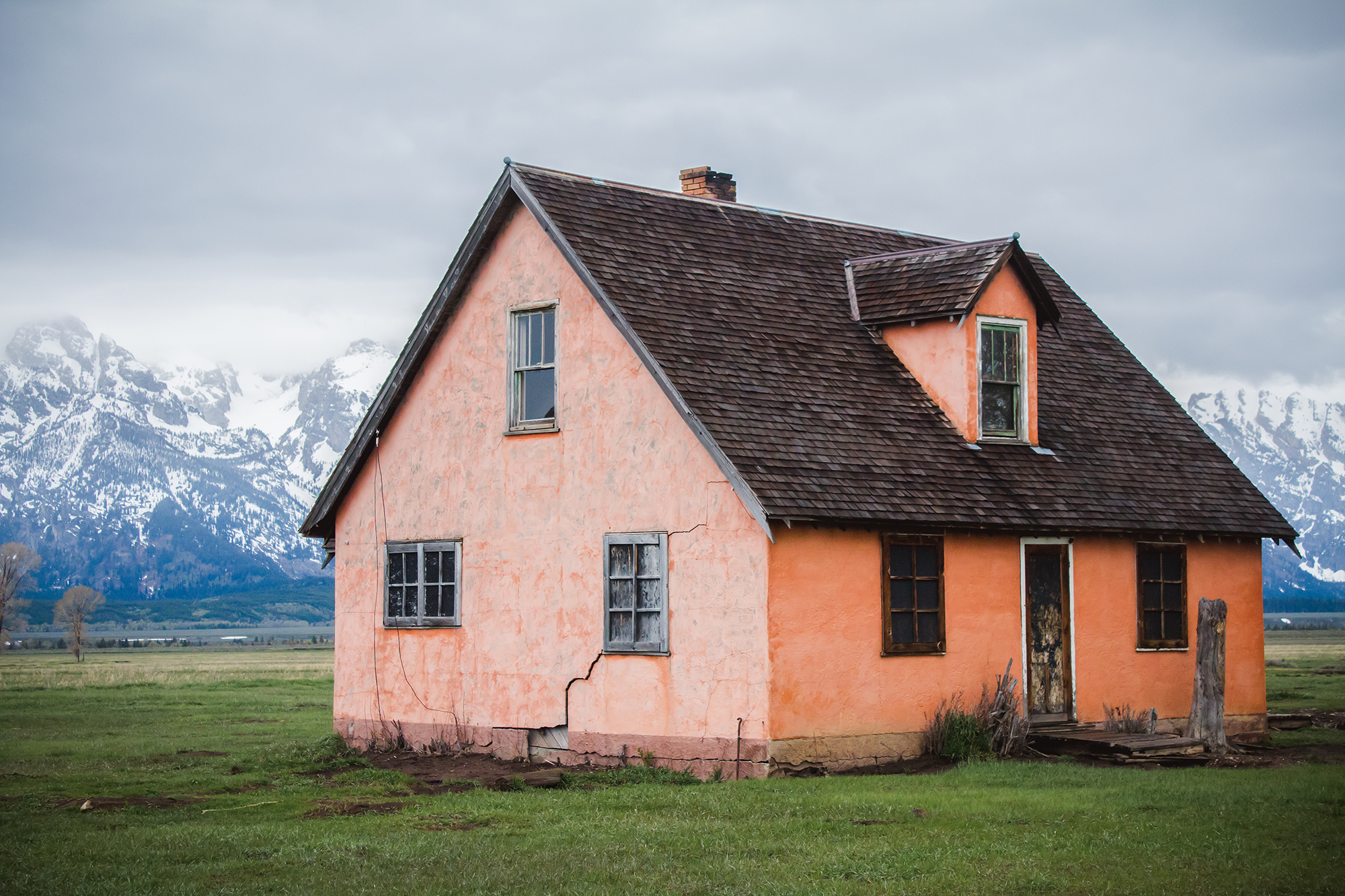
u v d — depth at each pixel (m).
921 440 20.05
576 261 19.52
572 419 19.91
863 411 19.86
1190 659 22.19
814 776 17.31
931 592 19.16
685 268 20.80
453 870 11.48
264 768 19.73
